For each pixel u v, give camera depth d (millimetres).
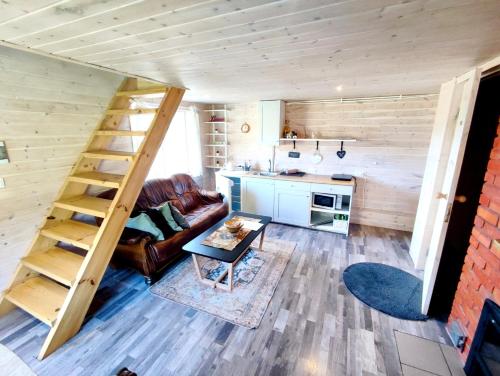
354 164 4129
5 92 1789
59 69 2062
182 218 3186
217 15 1026
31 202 2215
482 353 1524
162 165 4133
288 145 4508
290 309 2297
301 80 2459
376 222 4195
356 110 3920
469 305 1760
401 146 3805
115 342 1946
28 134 2002
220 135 5102
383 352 1863
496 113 2018
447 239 2316
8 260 2189
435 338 1989
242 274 2832
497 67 1756
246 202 4445
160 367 1746
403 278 2775
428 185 2951
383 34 1238
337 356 1826
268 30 1188
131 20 1075
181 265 3033
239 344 1925
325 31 1201
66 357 1818
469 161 2156
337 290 2572
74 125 2311
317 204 3996
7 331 2039
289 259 3166
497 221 1484
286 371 1713
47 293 2193
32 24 1120
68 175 2438
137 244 2535
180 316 2215
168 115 2469
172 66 1896
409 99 3602
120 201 2117
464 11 985
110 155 2277
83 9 966
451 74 2191
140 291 2559
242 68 1942
